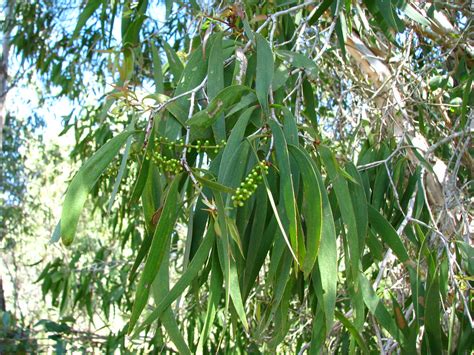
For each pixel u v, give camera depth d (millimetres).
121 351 1602
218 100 594
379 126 1153
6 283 4055
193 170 546
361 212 682
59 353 1667
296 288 748
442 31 1211
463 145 1057
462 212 946
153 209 614
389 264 1168
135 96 652
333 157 604
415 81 1171
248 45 689
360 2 1110
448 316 935
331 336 1177
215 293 573
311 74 695
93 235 3660
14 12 2262
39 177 3607
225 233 508
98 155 549
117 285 1859
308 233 538
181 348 539
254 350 1363
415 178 935
